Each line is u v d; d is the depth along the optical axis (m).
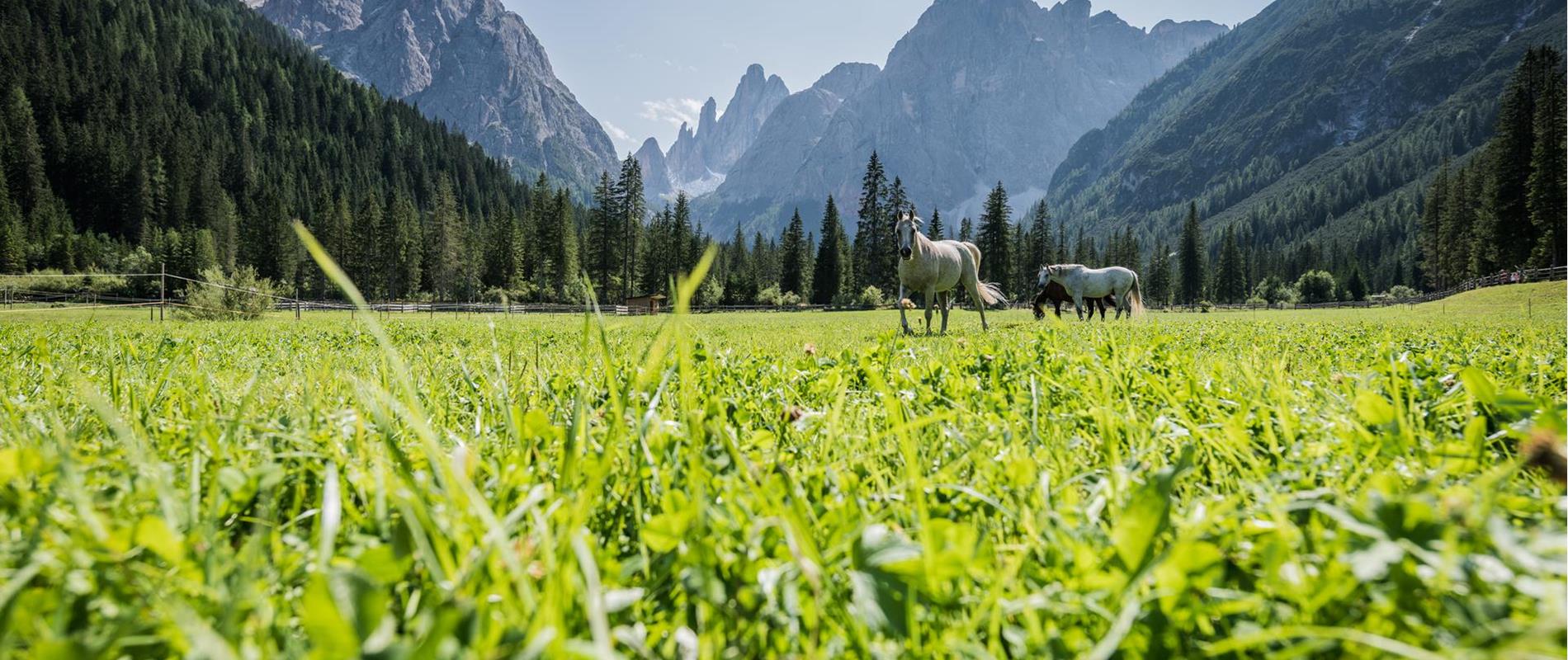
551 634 0.57
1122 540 0.86
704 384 2.71
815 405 2.60
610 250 98.12
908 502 1.25
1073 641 0.83
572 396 2.40
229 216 125.62
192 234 108.88
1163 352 4.08
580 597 0.84
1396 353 4.53
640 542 1.00
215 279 28.12
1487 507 0.82
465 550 0.90
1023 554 1.01
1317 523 1.04
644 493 1.33
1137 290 23.11
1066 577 0.96
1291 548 0.95
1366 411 1.69
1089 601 0.82
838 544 0.99
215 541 0.96
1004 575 0.90
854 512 1.13
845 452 1.77
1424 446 1.60
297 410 1.99
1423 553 0.73
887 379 3.04
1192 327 13.54
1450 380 2.50
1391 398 2.27
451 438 1.76
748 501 1.14
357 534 1.05
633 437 1.47
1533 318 19.08
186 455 1.57
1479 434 1.46
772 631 0.87
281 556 0.95
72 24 185.38
